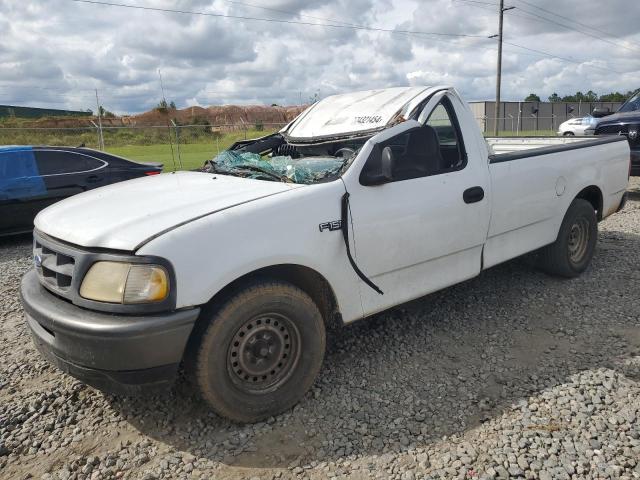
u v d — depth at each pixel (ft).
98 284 8.36
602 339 12.50
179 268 8.29
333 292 10.36
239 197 9.71
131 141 89.20
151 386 8.57
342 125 13.15
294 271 10.37
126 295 8.14
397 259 11.20
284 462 8.56
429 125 12.28
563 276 16.44
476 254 13.12
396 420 9.55
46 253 9.84
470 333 13.11
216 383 8.93
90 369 8.41
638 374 10.84
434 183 11.76
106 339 8.02
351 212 10.30
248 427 9.53
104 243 8.52
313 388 10.73
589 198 17.53
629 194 32.17
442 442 8.89
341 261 10.28
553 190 14.94
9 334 13.97
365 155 10.75
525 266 17.84
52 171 27.25
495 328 13.35
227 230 8.80
